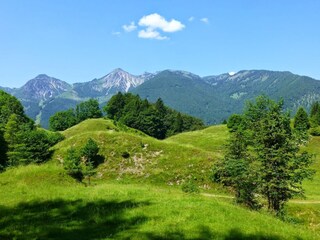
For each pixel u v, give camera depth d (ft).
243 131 131.13
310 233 67.97
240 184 123.13
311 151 325.42
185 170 230.68
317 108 431.84
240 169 121.80
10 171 96.27
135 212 63.87
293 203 166.71
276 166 115.03
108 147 259.80
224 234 56.29
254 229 59.98
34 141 261.65
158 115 562.25
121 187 88.58
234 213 66.95
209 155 245.86
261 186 115.65
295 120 377.30
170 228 56.80
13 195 74.49
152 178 225.97
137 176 230.07
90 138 252.01
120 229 55.98
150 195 77.71
